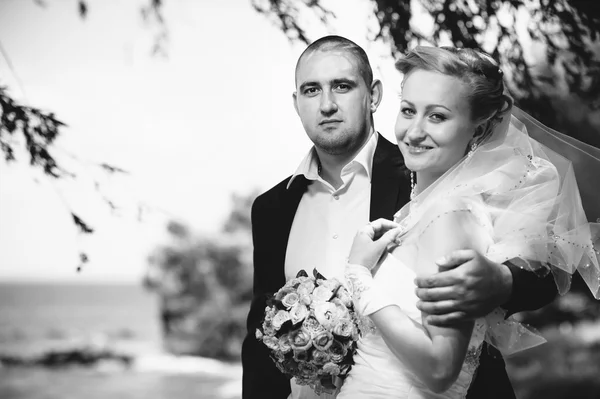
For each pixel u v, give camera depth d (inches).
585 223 87.7
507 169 84.5
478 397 97.6
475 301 73.7
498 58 142.3
